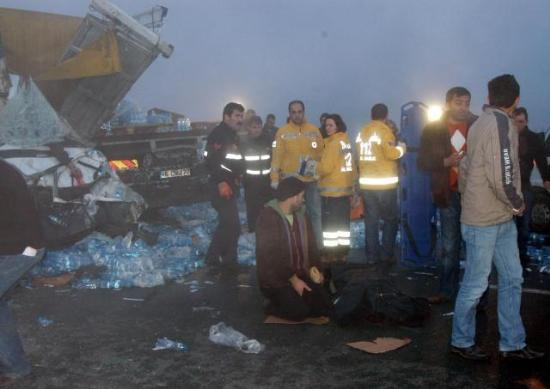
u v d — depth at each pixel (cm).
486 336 450
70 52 943
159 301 558
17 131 724
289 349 434
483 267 395
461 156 502
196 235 823
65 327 488
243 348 432
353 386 371
